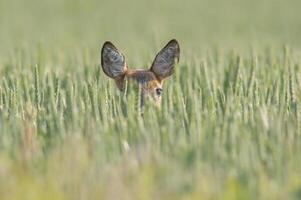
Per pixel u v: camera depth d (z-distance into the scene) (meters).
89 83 39.16
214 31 110.88
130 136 31.78
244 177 27.44
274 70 48.28
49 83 41.12
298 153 29.92
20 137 31.56
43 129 33.06
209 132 31.33
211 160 29.12
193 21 127.12
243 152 29.38
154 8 148.75
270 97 40.50
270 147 30.52
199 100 38.44
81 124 33.56
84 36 102.88
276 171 28.11
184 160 28.67
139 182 26.89
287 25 116.50
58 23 122.81
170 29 114.81
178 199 25.98
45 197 26.17
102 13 140.38
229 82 43.97
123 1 159.88
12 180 27.09
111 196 25.91
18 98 39.31
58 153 29.30
